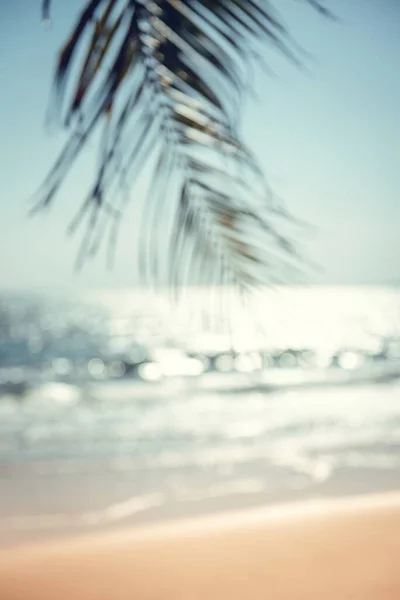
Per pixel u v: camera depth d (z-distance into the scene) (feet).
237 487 17.67
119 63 3.70
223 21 3.70
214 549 9.71
